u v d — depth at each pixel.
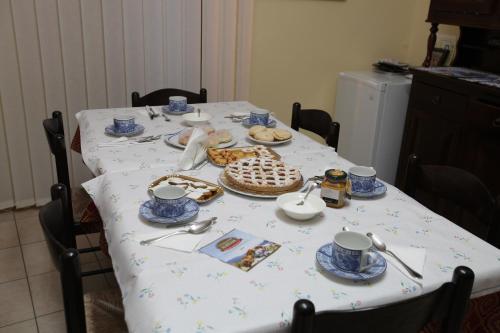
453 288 0.89
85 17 2.59
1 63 2.48
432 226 1.26
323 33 3.37
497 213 1.38
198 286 0.95
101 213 1.37
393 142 3.22
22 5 2.43
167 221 1.19
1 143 2.63
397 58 3.70
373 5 3.45
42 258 2.37
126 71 2.80
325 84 3.53
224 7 2.90
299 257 1.07
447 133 2.73
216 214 1.27
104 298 1.42
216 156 1.64
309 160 1.70
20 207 2.79
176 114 2.18
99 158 1.62
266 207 1.32
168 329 0.83
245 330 0.84
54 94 2.65
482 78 2.63
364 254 0.99
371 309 0.81
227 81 3.08
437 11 2.91
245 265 1.03
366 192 1.42
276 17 3.18
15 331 1.87
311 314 0.78
